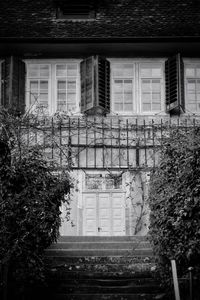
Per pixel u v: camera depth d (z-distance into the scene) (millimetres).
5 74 18047
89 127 17531
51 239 10227
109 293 10586
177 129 11133
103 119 17953
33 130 13438
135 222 17688
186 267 9977
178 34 18156
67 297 10430
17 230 9750
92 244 13406
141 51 18469
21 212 9820
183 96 18031
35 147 10484
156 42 18125
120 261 11984
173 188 9867
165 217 9969
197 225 9359
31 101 18219
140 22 18688
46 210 10008
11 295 9984
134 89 18391
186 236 9477
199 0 19438
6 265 9609
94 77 17938
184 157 9727
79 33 18234
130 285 10906
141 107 18297
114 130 17688
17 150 10141
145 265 11477
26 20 18719
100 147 17578
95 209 17938
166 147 10680
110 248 13383
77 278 11133
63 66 18438
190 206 9312
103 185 18000
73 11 18984
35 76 18359
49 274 11078
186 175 9438
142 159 17500
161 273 10492
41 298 10531
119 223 17891
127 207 17828
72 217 17844
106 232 17844
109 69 18281
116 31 18297
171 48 18375
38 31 18312
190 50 18422
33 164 10102
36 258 9969
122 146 17547
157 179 10977
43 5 19297
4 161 9883
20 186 9953
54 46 18266
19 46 18234
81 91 18172
